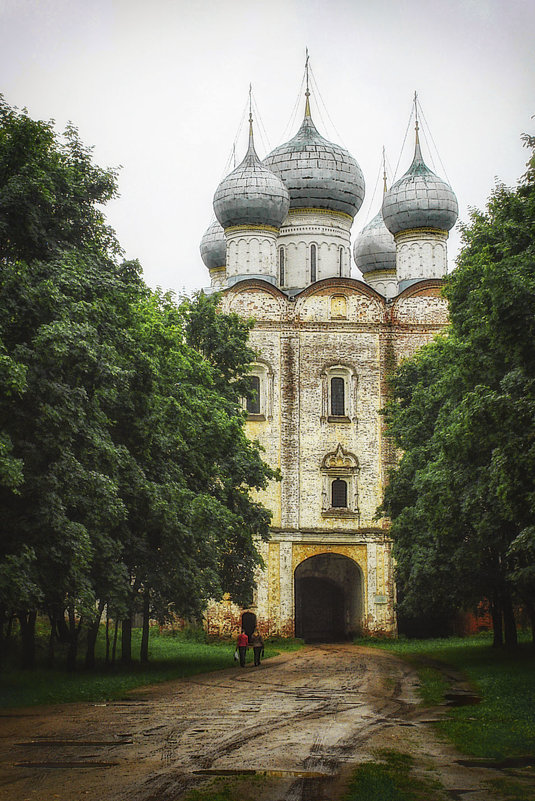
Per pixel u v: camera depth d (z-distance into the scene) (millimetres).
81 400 23891
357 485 57125
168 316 36188
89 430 24594
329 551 56688
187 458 34250
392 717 20031
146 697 24219
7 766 14477
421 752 15836
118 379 25500
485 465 29125
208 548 34562
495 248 30328
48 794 12656
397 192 62000
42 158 27016
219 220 62188
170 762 14820
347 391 57906
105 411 28797
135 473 28469
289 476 56812
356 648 50656
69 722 19188
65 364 23781
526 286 23016
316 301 58344
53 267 25094
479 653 40250
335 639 61438
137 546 30297
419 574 38344
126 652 34812
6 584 22156
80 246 28859
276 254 62000
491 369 28125
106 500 24891
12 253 26562
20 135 26281
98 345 24578
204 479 35969
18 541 23672
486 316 24766
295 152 64312
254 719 19609
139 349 28938
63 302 24219
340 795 12734
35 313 24047
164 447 30781
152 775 13844
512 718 19766
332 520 56719
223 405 39500
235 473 41156
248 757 15227
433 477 32750
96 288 26688
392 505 44125
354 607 58812
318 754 15500
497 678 27703
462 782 13602
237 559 42312
